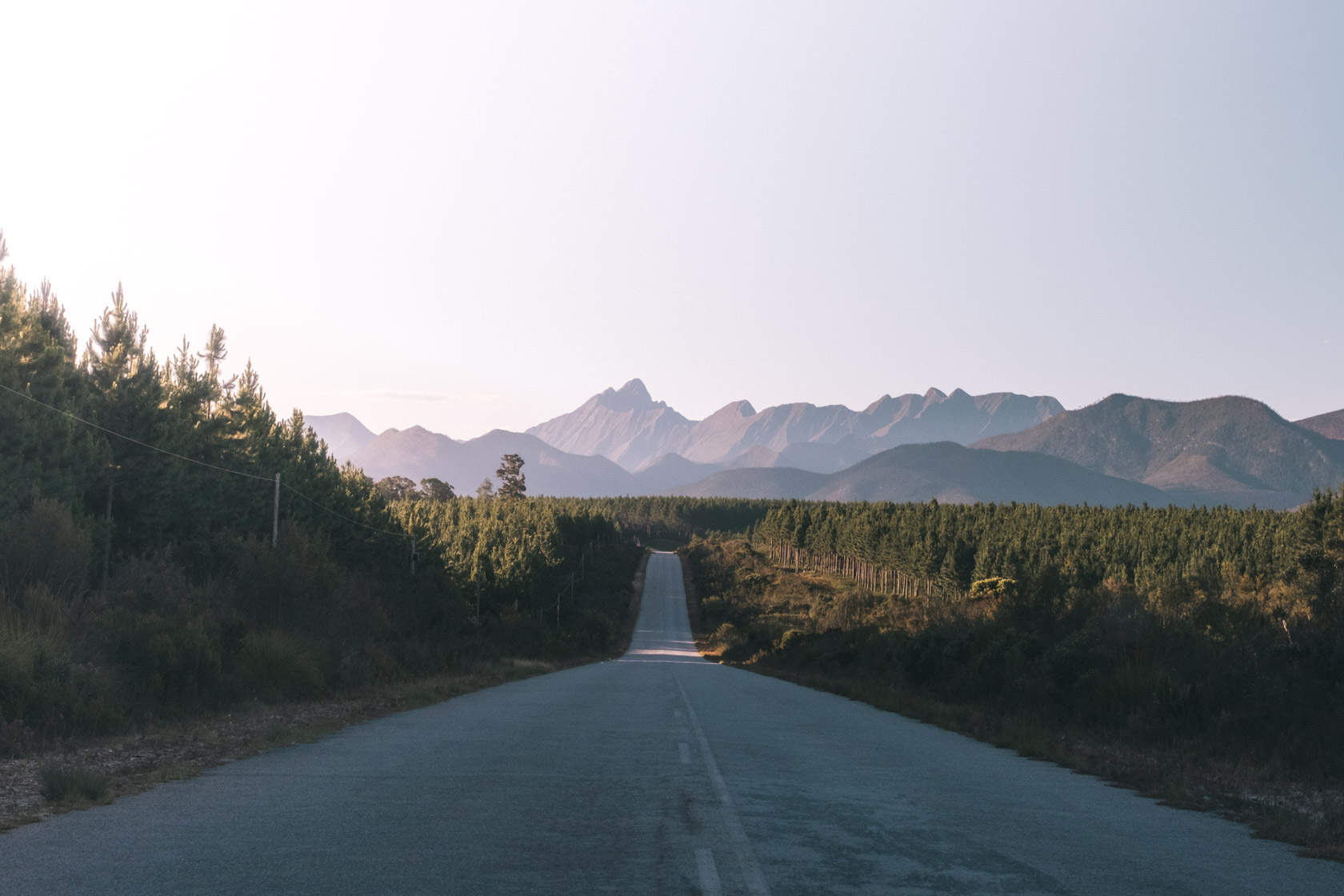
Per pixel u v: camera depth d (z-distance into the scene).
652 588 160.50
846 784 9.88
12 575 19.12
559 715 17.55
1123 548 107.31
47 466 32.72
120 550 36.97
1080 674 20.78
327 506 59.22
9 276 34.19
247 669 18.16
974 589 92.69
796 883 5.68
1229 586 24.58
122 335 39.97
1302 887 6.18
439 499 198.50
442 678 27.61
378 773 9.86
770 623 114.06
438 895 5.25
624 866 5.99
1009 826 7.91
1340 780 12.03
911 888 5.69
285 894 5.24
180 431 43.25
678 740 13.48
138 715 14.14
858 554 146.50
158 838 6.68
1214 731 15.30
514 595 85.38
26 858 6.06
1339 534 25.02
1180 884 6.11
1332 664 16.11
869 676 36.88
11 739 11.20
